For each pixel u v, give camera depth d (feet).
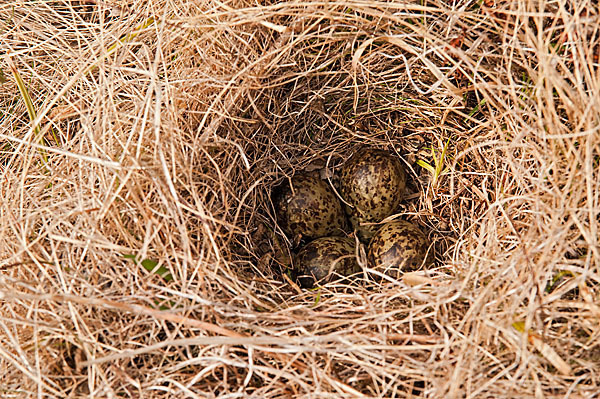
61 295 2.31
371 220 2.62
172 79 2.52
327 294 2.48
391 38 2.44
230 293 2.43
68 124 2.54
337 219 2.63
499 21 2.40
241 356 2.38
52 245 2.36
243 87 2.50
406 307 2.42
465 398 2.30
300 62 2.60
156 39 2.59
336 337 2.31
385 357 2.33
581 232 2.32
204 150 2.43
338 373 2.35
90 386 2.31
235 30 2.53
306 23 2.53
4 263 2.39
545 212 2.37
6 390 2.34
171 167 2.44
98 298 2.34
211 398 2.32
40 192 2.49
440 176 2.64
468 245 2.54
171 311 2.32
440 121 2.62
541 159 2.37
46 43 2.66
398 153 2.69
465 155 2.60
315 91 2.63
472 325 2.33
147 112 2.39
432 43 2.40
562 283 2.37
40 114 2.44
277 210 2.63
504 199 2.41
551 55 2.33
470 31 2.47
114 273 2.40
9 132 2.63
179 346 2.36
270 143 2.63
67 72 2.60
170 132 2.41
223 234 2.51
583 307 2.31
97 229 2.39
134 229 2.43
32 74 2.67
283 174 2.64
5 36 2.69
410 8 2.43
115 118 2.46
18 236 2.37
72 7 2.69
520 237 2.41
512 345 2.30
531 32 2.35
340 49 2.59
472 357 2.28
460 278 2.42
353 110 2.67
